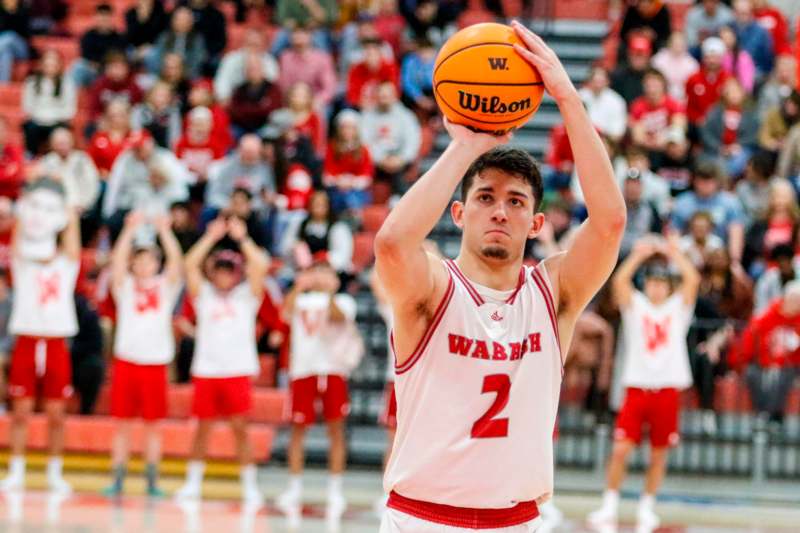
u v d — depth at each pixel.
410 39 21.14
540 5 22.23
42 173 16.28
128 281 14.90
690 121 19.83
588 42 22.11
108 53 20.17
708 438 15.95
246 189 16.67
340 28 21.91
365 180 18.45
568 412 16.16
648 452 16.30
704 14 21.42
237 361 14.79
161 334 14.90
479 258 5.45
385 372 17.12
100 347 16.81
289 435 16.72
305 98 19.08
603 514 13.88
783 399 15.82
